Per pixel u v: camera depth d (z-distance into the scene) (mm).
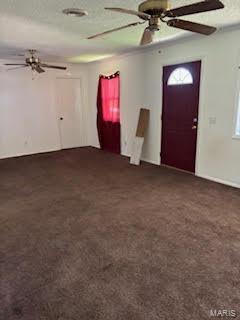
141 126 5379
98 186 4016
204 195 3576
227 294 1771
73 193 3736
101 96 6570
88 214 3051
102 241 2465
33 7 2574
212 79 3916
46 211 3150
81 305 1700
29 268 2084
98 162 5559
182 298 1743
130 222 2836
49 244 2430
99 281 1921
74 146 7344
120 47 4668
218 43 3730
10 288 1863
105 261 2158
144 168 5016
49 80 6551
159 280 1920
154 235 2557
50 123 6789
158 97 4969
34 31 3463
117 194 3668
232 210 3088
